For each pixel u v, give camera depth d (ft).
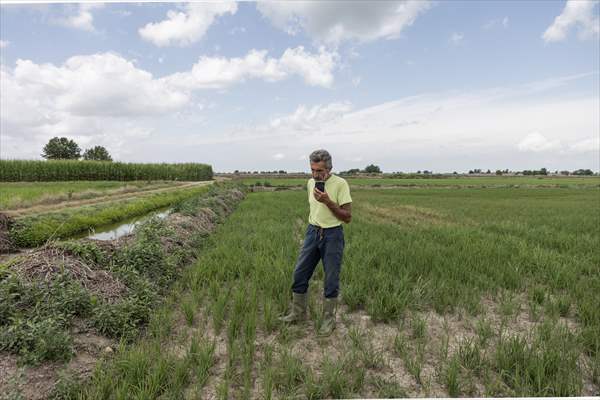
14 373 8.95
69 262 14.87
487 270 19.66
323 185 12.75
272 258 20.94
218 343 11.93
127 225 43.11
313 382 9.41
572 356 10.14
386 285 15.92
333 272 12.77
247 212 50.52
